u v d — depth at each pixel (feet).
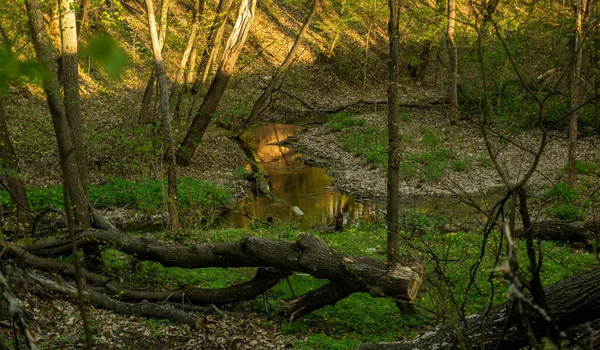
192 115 77.87
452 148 77.97
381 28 146.30
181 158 70.13
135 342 26.61
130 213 55.31
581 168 67.56
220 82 69.46
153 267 36.06
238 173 71.46
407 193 63.72
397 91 30.63
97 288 31.35
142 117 70.18
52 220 49.60
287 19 138.41
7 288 9.18
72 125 34.40
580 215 51.19
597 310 16.87
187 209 54.29
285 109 109.70
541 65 67.87
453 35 65.72
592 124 82.64
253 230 48.80
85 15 49.90
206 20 68.74
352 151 84.33
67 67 33.81
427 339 20.40
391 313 31.73
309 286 35.50
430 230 42.11
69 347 24.58
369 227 50.34
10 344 23.31
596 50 53.36
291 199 63.98
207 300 31.09
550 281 33.96
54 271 31.42
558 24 61.98
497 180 67.41
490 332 18.37
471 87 89.51
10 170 33.68
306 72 124.36
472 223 47.88
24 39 35.55
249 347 26.96
